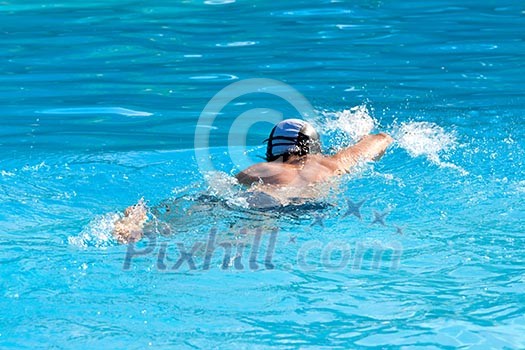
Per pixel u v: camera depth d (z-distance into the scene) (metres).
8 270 15.30
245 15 38.38
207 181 19.31
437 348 12.53
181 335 13.04
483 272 15.09
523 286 14.51
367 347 12.59
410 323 13.27
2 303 14.10
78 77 29.67
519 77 28.50
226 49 32.81
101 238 16.48
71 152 22.44
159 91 28.00
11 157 22.02
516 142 22.25
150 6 40.53
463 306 13.81
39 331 13.20
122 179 20.56
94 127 24.61
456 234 16.73
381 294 14.29
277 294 14.33
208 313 13.71
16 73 30.19
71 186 20.08
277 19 37.47
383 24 36.22
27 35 35.34
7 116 25.69
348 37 34.12
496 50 31.78
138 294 14.39
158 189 20.03
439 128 23.44
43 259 15.77
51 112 26.08
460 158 21.09
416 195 18.69
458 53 31.56
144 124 24.86
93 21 37.59
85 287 14.67
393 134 22.89
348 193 18.66
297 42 33.62
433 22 36.25
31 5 40.94
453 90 27.28
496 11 38.03
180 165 21.53
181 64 30.94
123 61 31.53
